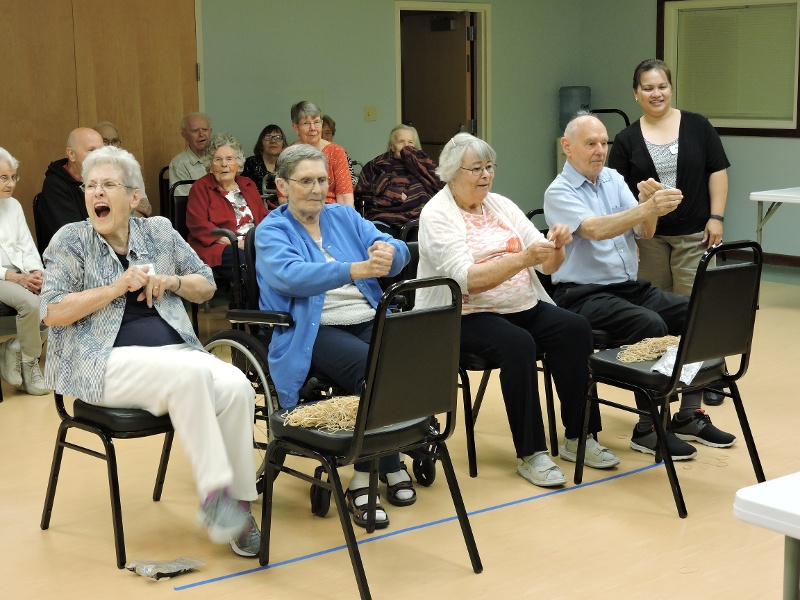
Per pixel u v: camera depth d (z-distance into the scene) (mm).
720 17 7980
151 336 2891
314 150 3154
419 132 8867
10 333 5691
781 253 7840
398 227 5980
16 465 3570
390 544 2875
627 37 8516
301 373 3029
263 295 3158
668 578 2637
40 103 6176
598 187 3826
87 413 2805
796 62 7562
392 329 2432
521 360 3266
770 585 2584
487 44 8312
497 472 3467
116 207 2850
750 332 3176
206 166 5574
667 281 4652
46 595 2580
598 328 3678
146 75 6566
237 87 6969
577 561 2750
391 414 2518
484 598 2539
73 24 6230
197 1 6711
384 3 7559
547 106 8750
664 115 4582
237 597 2559
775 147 7770
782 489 1395
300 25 7176
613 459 3461
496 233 3439
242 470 2766
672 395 3529
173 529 2998
